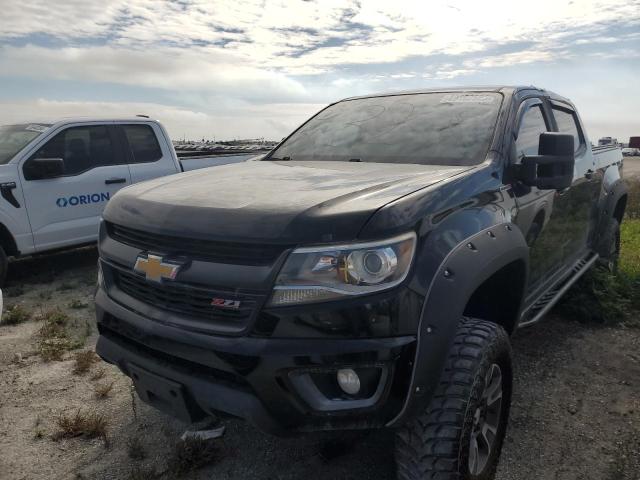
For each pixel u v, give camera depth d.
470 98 3.48
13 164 6.02
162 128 7.44
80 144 6.61
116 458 2.84
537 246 3.38
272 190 2.40
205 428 3.03
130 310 2.39
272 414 2.02
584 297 4.73
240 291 2.03
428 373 2.04
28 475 2.70
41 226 6.19
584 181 4.37
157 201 2.44
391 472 2.67
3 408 3.35
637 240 7.84
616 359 3.97
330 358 1.94
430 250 2.12
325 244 1.98
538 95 3.76
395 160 3.13
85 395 3.52
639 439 2.96
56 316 4.91
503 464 2.75
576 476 2.66
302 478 2.65
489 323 2.41
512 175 2.94
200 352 2.09
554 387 3.54
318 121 4.00
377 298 1.96
